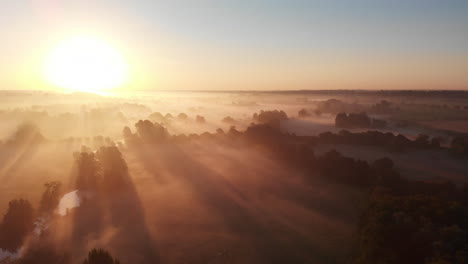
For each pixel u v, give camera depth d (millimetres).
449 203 44781
